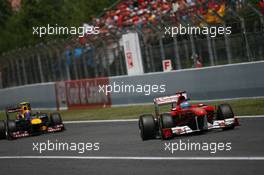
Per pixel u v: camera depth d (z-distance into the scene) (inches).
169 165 1184.2
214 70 2554.1
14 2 7736.2
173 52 2967.5
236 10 2719.0
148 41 3100.4
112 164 1300.4
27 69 3966.5
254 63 2409.0
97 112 2923.2
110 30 3718.0
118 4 4254.4
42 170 1337.4
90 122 2534.5
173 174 1076.5
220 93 2541.8
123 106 2989.7
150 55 3102.9
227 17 2684.5
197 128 1521.9
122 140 1737.2
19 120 2278.5
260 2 2657.5
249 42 2613.2
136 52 3115.2
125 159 1348.4
